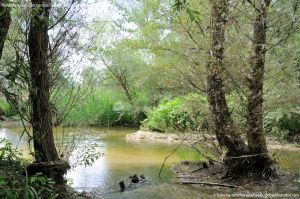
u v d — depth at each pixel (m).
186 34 7.36
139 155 10.00
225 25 6.94
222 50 6.94
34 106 5.38
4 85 5.25
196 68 7.32
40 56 5.33
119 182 6.88
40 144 5.41
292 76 7.56
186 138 8.70
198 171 7.91
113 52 16.88
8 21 4.57
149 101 18.11
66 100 6.84
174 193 6.39
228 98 7.51
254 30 6.90
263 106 7.20
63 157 6.12
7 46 5.34
